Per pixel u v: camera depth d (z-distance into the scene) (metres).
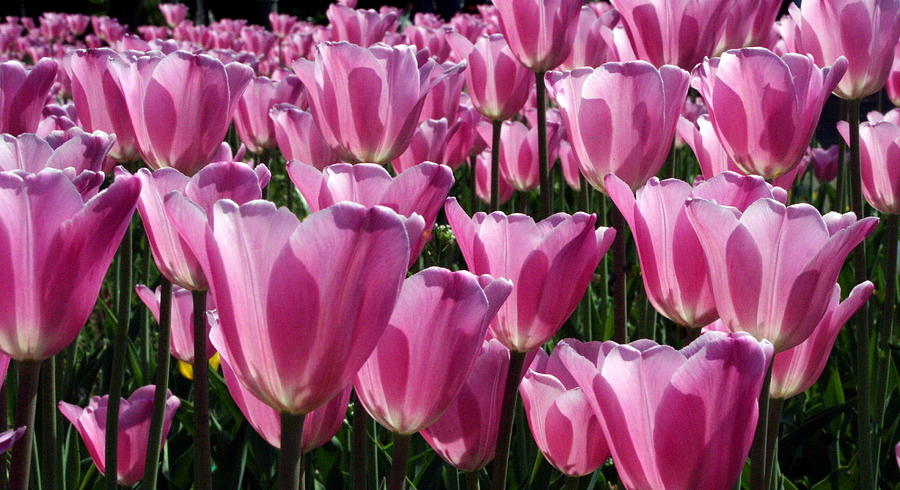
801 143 1.01
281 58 3.86
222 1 8.59
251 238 0.70
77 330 0.76
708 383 0.73
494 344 0.83
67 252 0.74
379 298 0.71
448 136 1.43
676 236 0.87
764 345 0.74
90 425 0.99
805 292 0.82
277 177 2.65
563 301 0.85
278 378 0.71
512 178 1.83
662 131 1.05
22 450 0.76
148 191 0.84
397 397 0.76
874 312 1.67
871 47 1.22
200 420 0.91
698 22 1.21
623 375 0.74
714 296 0.84
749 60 1.00
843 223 0.85
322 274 0.69
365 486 0.86
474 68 1.49
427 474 1.10
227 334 0.71
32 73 1.03
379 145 1.07
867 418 1.11
